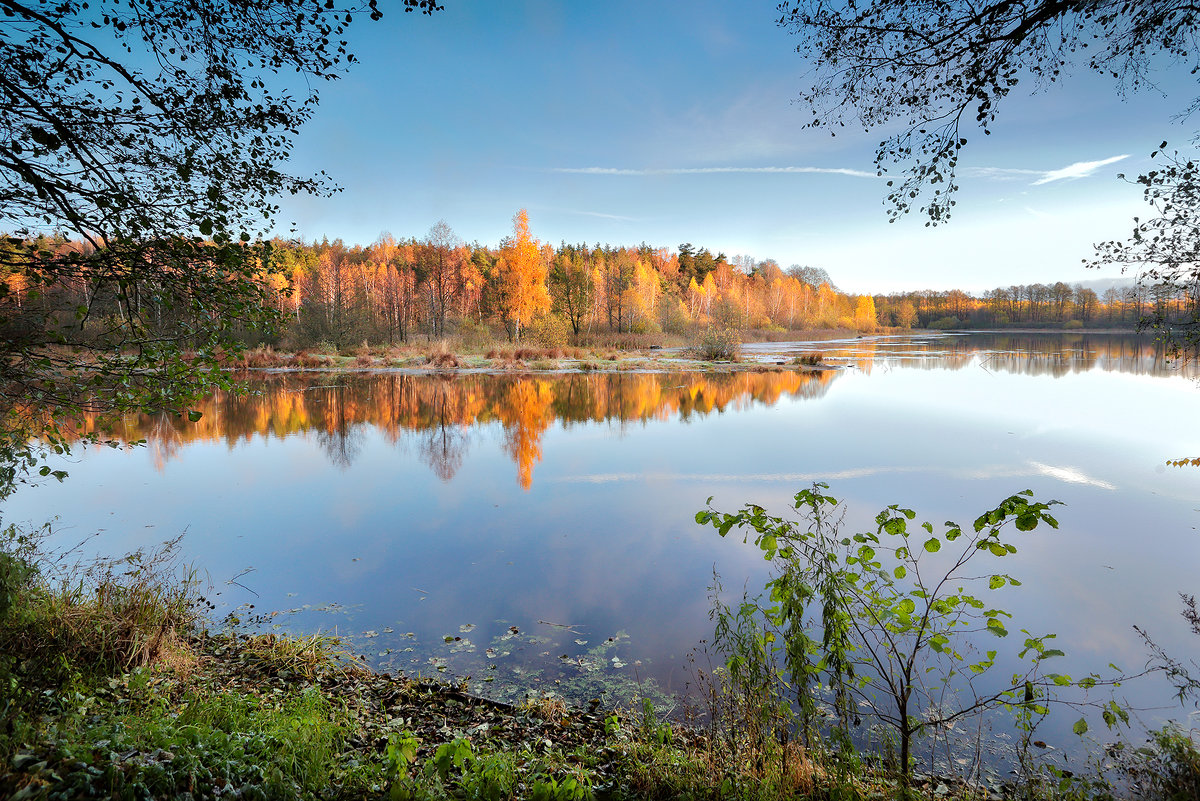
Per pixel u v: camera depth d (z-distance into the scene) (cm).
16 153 366
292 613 568
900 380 2558
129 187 392
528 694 435
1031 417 1602
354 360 3198
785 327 8069
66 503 911
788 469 1125
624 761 334
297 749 296
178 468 1155
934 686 436
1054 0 347
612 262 6719
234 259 399
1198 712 400
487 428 1591
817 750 309
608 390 2369
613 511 891
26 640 375
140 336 397
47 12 354
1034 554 691
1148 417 1560
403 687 435
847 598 311
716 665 474
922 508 875
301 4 385
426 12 399
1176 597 584
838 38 435
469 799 268
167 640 435
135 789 225
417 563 694
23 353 370
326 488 1019
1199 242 500
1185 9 362
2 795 203
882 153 448
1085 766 347
